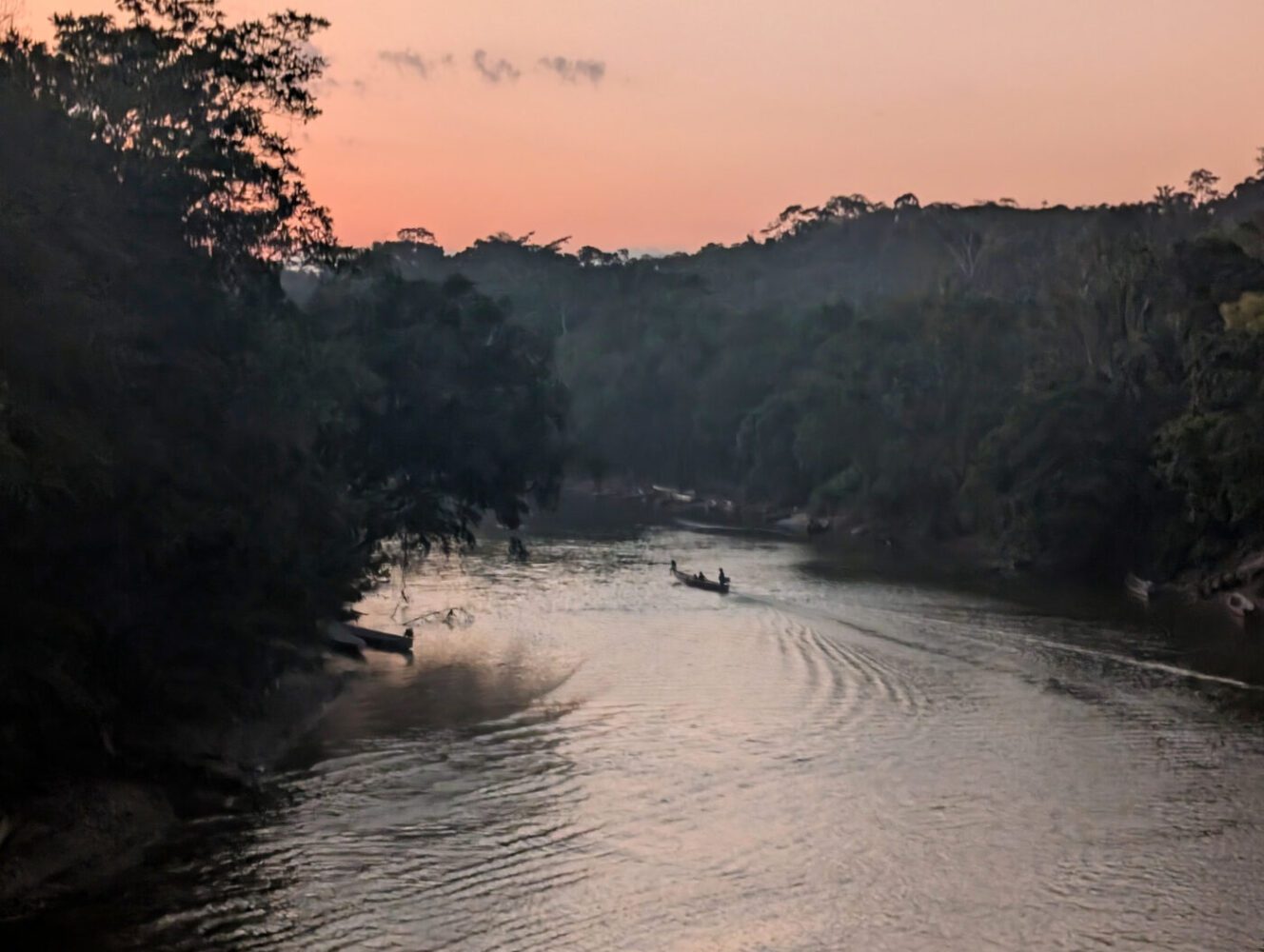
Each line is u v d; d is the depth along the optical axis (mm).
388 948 25312
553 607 66938
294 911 27016
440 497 59062
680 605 67438
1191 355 69875
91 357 27297
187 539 31297
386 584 71688
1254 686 48188
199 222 37031
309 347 44500
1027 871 29484
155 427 30797
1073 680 49375
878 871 29516
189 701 33438
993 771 37375
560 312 195750
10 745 28141
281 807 33938
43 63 34406
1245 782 36250
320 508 40156
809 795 35156
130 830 30719
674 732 41844
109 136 35625
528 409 60625
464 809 33875
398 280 58969
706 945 25531
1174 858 30312
